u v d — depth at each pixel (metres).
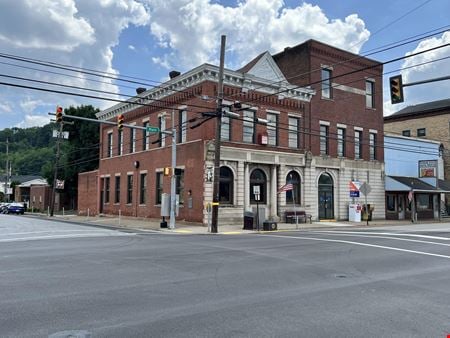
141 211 35.12
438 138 50.91
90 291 7.75
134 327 5.67
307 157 33.28
